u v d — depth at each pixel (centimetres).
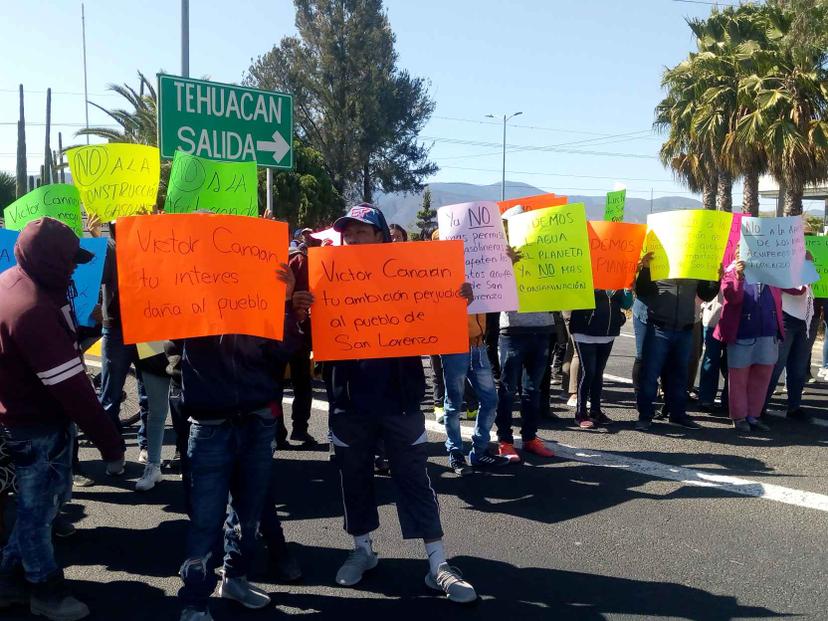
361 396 350
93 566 388
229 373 306
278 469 552
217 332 302
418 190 4425
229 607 345
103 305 526
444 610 342
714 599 350
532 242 509
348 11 4141
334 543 420
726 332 661
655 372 667
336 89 4103
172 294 300
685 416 689
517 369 555
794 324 706
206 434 307
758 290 654
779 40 1708
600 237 595
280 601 351
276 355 323
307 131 4156
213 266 303
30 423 314
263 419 322
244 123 705
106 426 310
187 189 471
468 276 458
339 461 363
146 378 495
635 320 685
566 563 390
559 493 496
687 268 597
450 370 525
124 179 540
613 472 540
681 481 520
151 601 351
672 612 338
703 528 435
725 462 566
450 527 439
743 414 671
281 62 4144
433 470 547
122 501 483
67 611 329
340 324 342
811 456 584
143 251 298
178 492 501
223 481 312
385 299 343
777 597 352
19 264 306
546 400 707
